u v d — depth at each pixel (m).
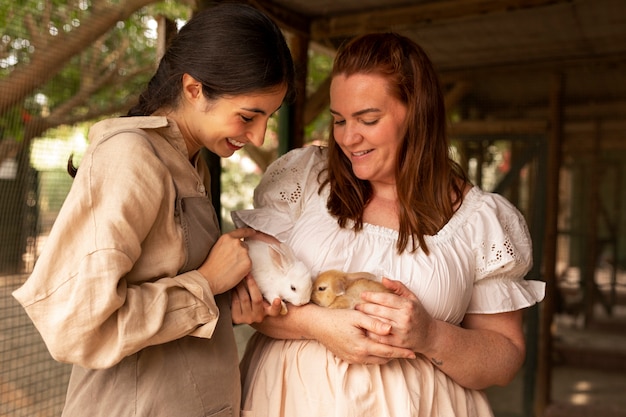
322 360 1.81
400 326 1.69
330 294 1.81
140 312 1.36
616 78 5.21
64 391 3.07
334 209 1.99
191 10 2.46
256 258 1.88
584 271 8.26
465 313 2.02
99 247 1.30
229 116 1.50
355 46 1.94
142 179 1.37
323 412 1.78
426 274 1.86
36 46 2.92
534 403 5.41
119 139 1.40
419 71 1.92
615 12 3.53
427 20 3.30
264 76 1.47
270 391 1.86
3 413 2.82
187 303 1.44
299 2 3.22
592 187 7.38
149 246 1.45
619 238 9.01
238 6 1.53
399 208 1.94
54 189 3.26
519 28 3.88
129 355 1.46
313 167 2.10
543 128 5.12
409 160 1.92
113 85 3.56
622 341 7.39
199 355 1.56
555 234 5.32
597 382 6.40
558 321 8.23
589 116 6.00
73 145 3.37
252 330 3.28
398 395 1.78
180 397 1.50
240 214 2.06
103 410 1.46
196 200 1.57
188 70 1.48
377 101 1.87
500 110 5.47
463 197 2.03
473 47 4.36
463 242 1.94
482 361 1.87
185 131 1.56
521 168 5.24
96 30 3.03
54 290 1.30
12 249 3.03
